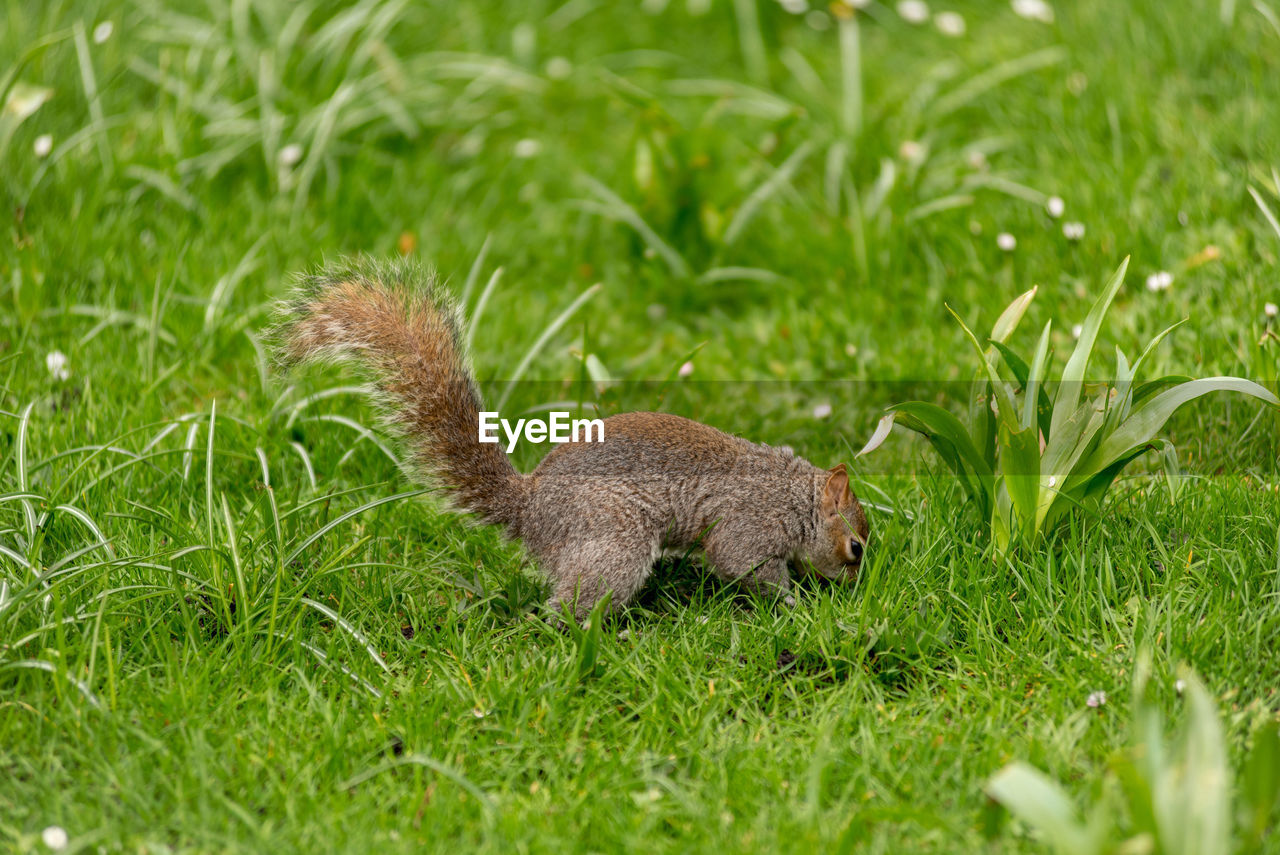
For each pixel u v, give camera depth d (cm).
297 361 467
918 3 862
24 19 809
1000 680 391
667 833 331
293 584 435
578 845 317
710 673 403
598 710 384
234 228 716
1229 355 561
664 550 466
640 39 959
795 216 750
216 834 321
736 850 312
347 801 338
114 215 695
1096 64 787
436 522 495
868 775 341
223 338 616
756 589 460
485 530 491
